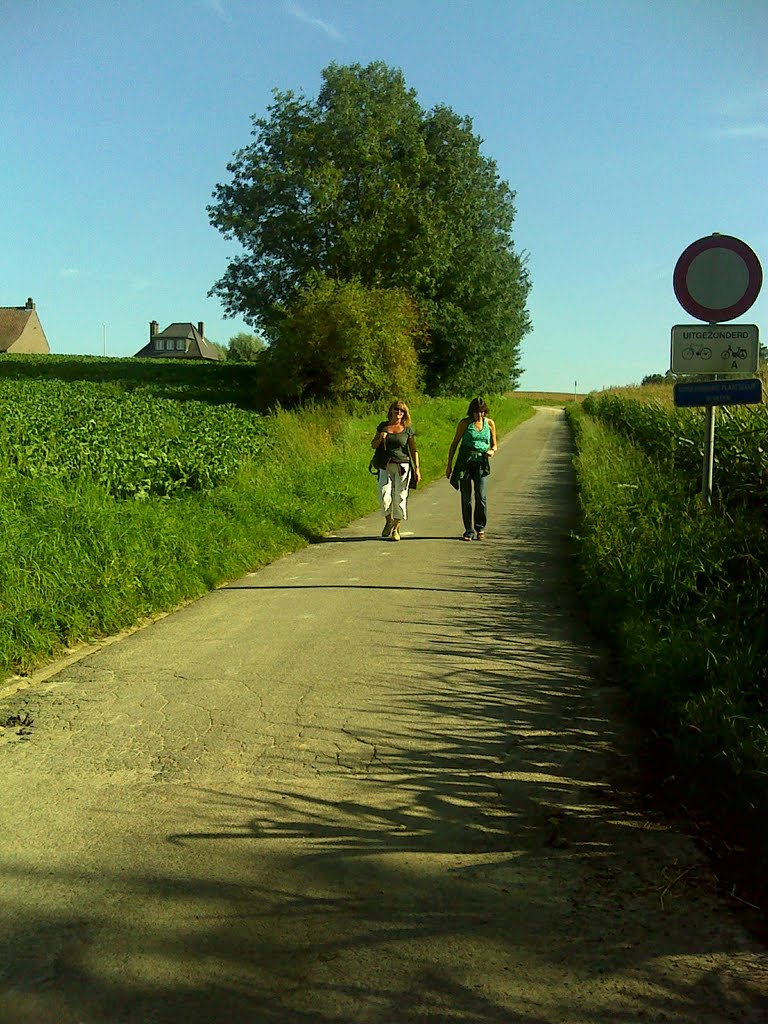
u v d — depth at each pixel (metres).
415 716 5.29
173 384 48.88
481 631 7.20
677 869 3.58
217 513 11.26
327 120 49.97
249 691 5.76
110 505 9.84
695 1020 2.71
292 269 50.69
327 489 14.74
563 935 3.15
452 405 43.25
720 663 5.34
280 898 3.40
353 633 7.15
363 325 35.84
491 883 3.50
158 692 5.77
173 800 4.24
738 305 8.01
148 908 3.33
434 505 15.79
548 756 4.71
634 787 4.35
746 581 7.01
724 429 11.95
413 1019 2.72
